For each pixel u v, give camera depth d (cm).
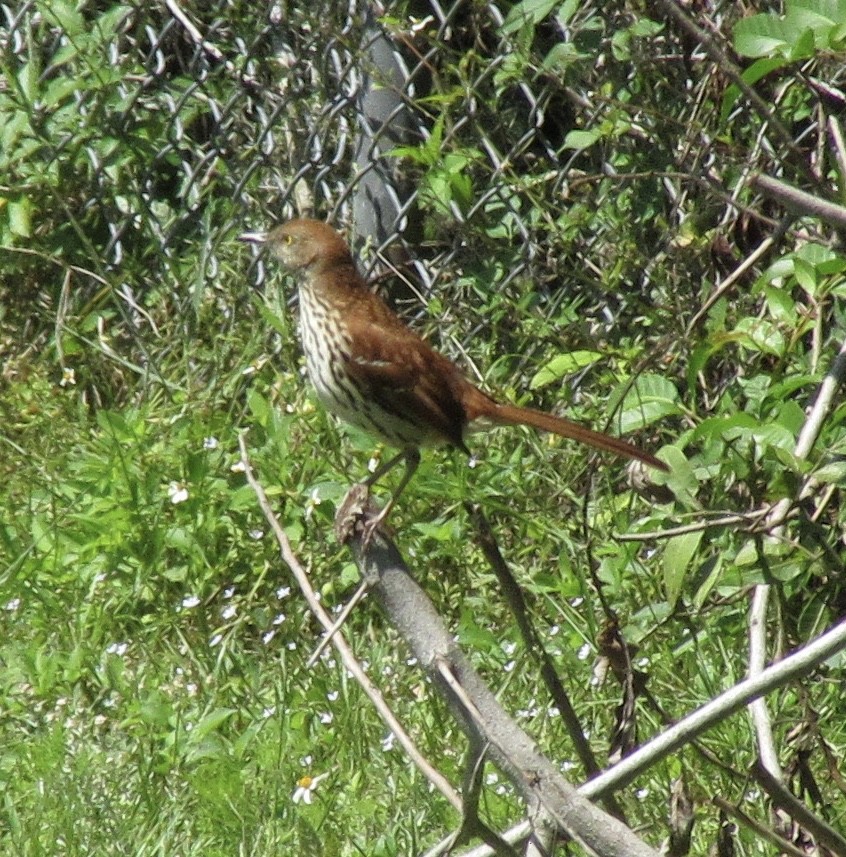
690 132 796
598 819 472
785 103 837
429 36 1009
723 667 839
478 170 1134
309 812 776
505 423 839
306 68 1210
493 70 1079
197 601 964
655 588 868
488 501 969
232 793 786
